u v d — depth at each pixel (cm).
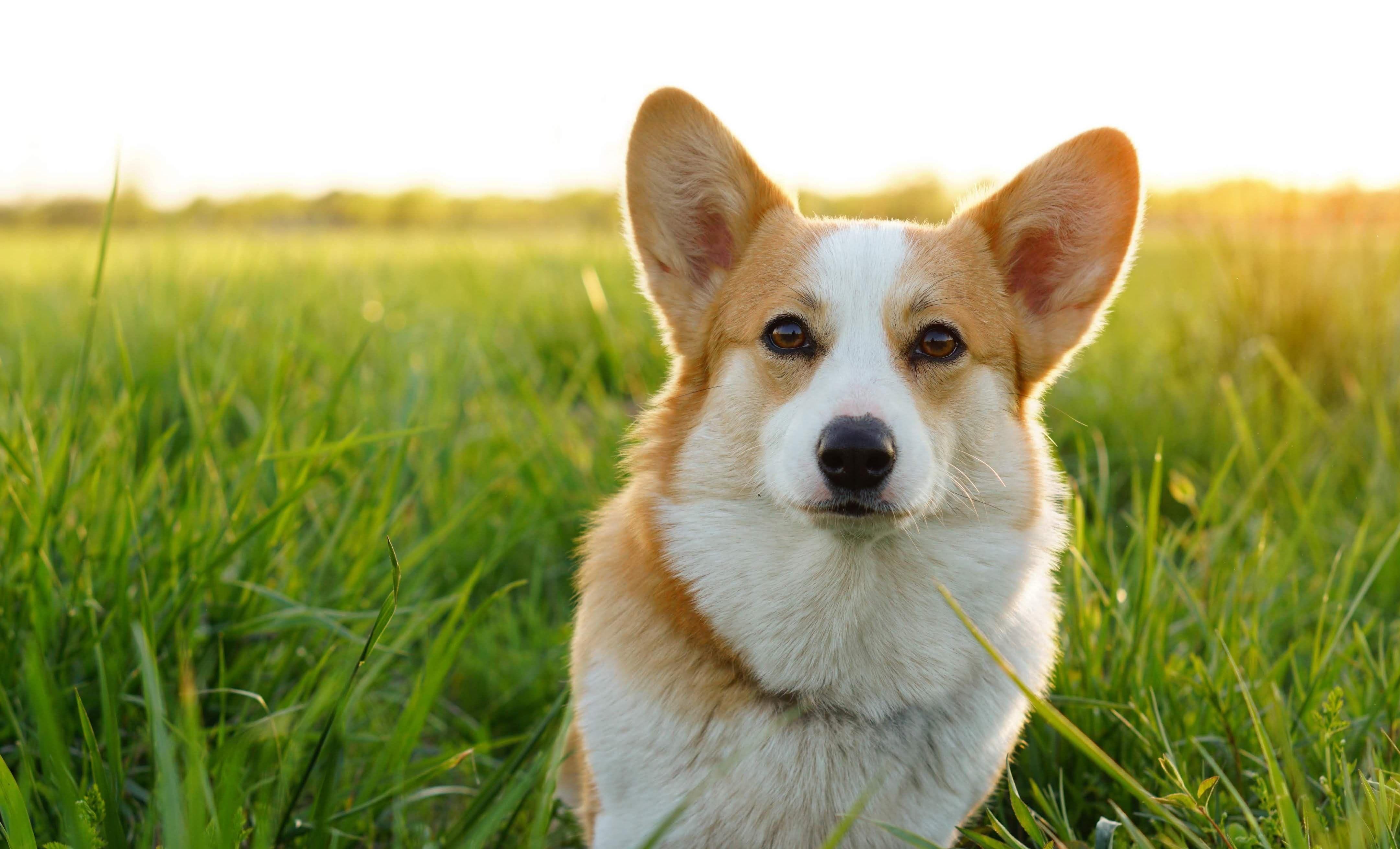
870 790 66
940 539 75
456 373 119
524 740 83
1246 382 128
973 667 75
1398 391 122
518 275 207
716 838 74
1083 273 81
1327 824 73
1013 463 78
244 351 125
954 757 75
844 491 71
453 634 90
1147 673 82
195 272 184
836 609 74
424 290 207
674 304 82
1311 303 133
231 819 66
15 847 65
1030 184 81
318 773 80
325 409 98
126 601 80
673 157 81
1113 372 142
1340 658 84
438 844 76
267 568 88
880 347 75
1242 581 91
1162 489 116
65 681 79
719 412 77
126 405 91
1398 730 80
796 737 73
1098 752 66
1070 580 92
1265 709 80
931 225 83
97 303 84
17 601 81
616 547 78
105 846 68
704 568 75
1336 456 115
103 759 77
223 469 94
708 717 73
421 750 87
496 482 104
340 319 154
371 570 91
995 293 80
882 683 74
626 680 74
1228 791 78
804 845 74
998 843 71
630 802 74
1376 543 101
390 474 92
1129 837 76
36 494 83
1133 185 80
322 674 83
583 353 140
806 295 76
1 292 188
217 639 84
